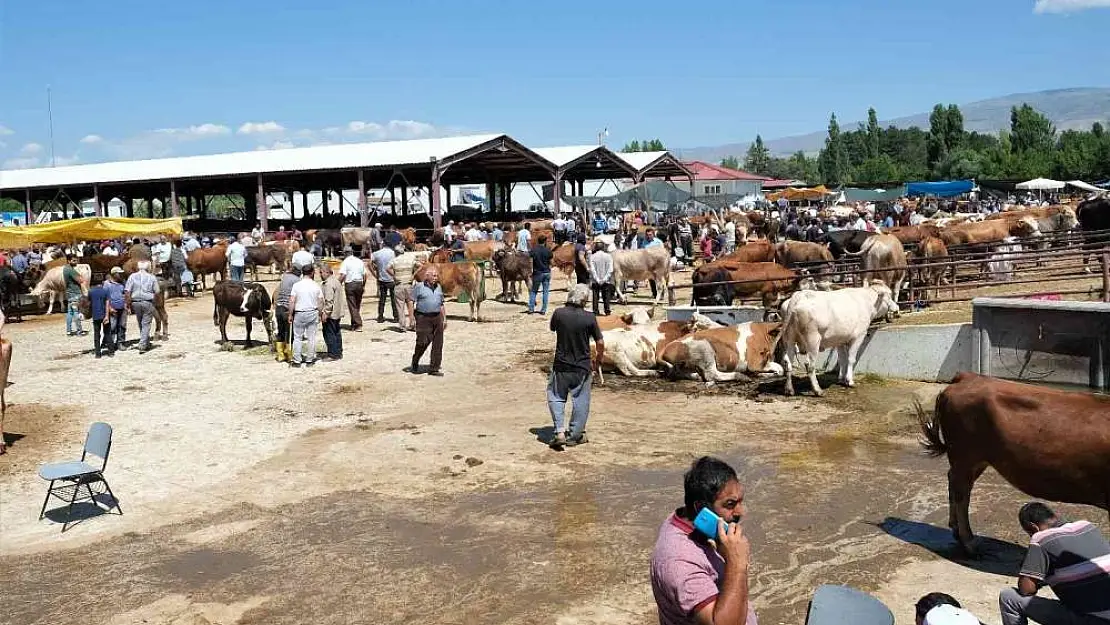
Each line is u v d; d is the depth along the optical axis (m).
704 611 3.29
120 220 33.16
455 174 58.25
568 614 6.14
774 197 72.75
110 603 6.61
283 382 14.75
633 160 56.38
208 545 7.77
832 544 7.20
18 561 7.52
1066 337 10.90
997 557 6.82
